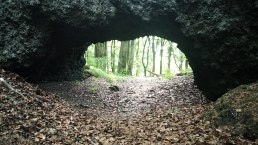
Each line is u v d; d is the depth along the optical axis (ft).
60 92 48.42
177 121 32.45
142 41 135.54
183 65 125.90
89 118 34.14
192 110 37.83
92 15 42.80
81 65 64.90
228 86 40.81
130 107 46.65
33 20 42.88
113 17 43.93
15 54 41.60
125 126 32.19
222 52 39.70
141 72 146.51
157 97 53.21
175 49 119.96
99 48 86.94
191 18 41.34
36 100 33.09
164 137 26.91
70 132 26.76
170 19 43.45
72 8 42.32
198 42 41.37
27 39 42.50
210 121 30.50
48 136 24.52
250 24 38.14
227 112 29.50
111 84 65.10
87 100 47.78
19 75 43.32
